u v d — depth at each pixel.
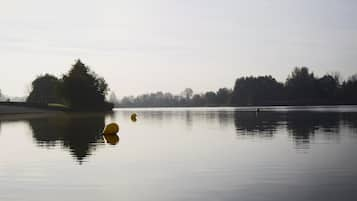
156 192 8.94
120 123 38.81
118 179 10.41
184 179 10.31
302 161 12.88
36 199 8.40
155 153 15.46
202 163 12.86
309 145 17.34
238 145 17.83
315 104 132.50
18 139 21.56
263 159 13.46
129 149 16.83
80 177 10.70
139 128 30.84
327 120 37.78
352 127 27.70
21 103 78.56
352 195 8.35
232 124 34.12
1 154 15.41
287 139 20.09
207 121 40.50
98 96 84.00
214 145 18.00
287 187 9.16
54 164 12.92
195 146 17.70
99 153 15.59
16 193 8.91
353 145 17.11
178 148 17.03
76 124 36.56
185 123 37.34
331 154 14.38
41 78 102.69
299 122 35.06
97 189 9.29
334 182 9.64
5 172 11.49
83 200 8.30
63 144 18.92
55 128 30.88
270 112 69.06
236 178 10.30
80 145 18.50
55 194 8.82
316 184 9.45
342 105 128.50
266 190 8.90
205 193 8.73
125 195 8.70
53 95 98.50
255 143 18.53
